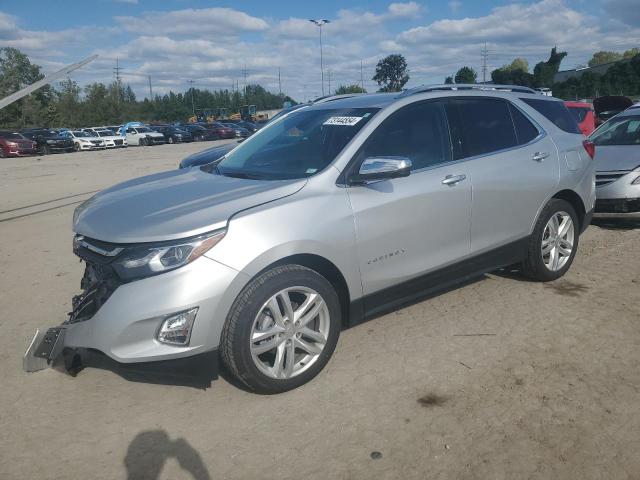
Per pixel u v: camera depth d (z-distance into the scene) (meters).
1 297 5.43
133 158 27.06
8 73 71.19
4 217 10.09
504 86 5.11
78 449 3.03
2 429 3.22
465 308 4.68
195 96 117.88
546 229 5.07
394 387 3.50
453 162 4.34
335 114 4.35
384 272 3.88
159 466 2.87
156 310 3.06
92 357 3.58
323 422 3.17
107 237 3.27
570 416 3.13
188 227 3.15
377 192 3.82
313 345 3.60
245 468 2.82
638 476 2.66
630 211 6.91
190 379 3.60
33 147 32.34
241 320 3.23
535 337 4.10
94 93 89.50
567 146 5.21
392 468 2.78
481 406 3.26
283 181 3.70
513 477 2.68
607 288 5.02
